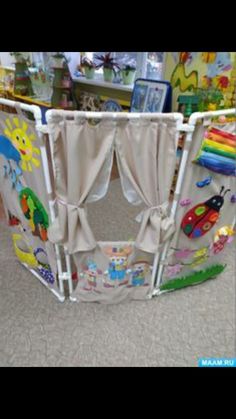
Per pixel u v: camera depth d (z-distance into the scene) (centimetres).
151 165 120
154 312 165
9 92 341
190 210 142
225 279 189
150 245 138
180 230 148
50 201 130
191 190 135
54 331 154
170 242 150
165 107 238
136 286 165
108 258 147
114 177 315
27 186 142
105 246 143
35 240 160
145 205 134
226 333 155
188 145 121
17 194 154
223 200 149
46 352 144
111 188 293
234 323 161
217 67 212
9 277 185
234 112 123
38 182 131
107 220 244
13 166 143
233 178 145
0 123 135
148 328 156
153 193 128
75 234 136
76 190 123
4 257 202
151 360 142
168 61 243
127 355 144
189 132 116
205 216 149
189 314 165
